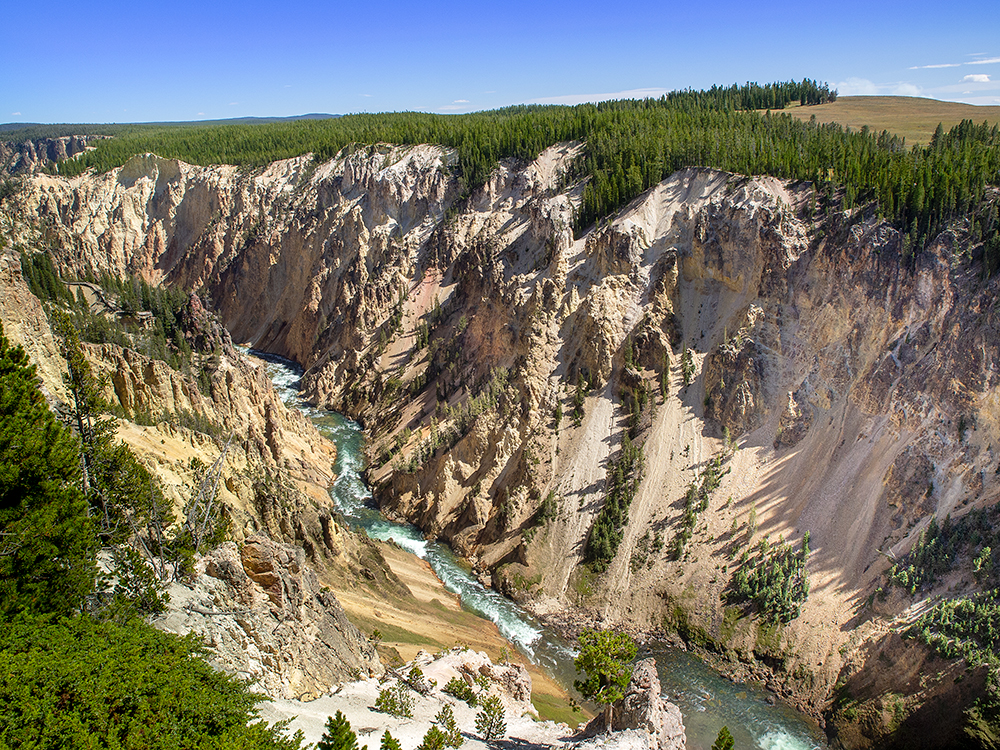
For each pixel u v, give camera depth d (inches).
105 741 849.5
